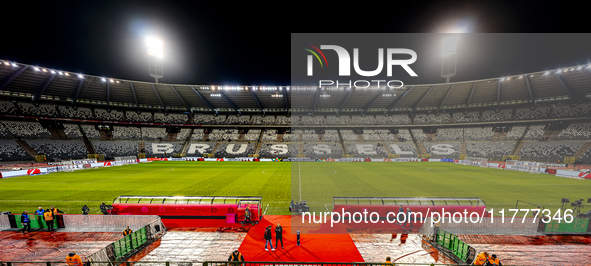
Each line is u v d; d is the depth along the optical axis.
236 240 12.00
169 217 14.91
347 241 11.81
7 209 16.36
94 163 38.94
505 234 12.60
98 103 52.56
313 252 10.69
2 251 10.79
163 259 10.16
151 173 32.78
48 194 20.38
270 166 42.28
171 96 56.12
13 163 39.28
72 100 49.44
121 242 10.16
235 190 22.28
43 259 10.20
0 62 37.56
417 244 11.52
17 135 43.25
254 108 63.72
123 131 55.62
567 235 12.44
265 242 11.72
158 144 56.91
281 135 62.59
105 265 9.19
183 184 24.89
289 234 12.60
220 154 55.81
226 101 59.84
